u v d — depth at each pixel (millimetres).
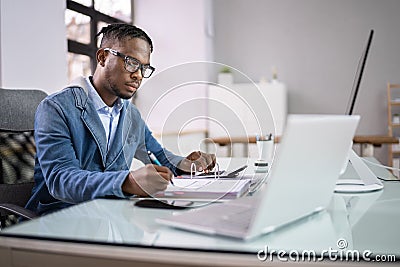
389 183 1359
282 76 5758
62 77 3072
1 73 2535
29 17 2750
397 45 5434
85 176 1113
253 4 5797
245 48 5836
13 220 1470
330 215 890
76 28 4152
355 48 5551
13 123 1577
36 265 698
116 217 850
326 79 5641
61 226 780
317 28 5637
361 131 5555
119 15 5055
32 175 1583
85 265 669
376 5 5473
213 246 654
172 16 5391
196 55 5352
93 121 1433
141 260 641
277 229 767
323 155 758
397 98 5461
